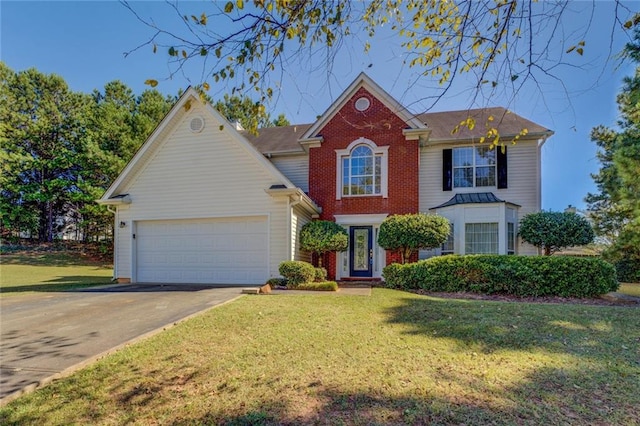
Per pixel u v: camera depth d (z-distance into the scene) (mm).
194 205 12500
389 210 13188
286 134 17469
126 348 4902
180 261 12547
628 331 5535
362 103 13852
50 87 28828
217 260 12250
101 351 4848
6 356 4664
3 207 25703
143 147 12805
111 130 27031
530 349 4750
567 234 11367
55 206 29422
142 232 12953
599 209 17922
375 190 13445
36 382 3824
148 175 12953
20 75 27969
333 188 13781
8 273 18031
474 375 3912
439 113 16641
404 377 3861
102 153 25969
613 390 3570
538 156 13203
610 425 2951
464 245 12422
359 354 4578
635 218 11773
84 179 27328
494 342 5027
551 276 8953
